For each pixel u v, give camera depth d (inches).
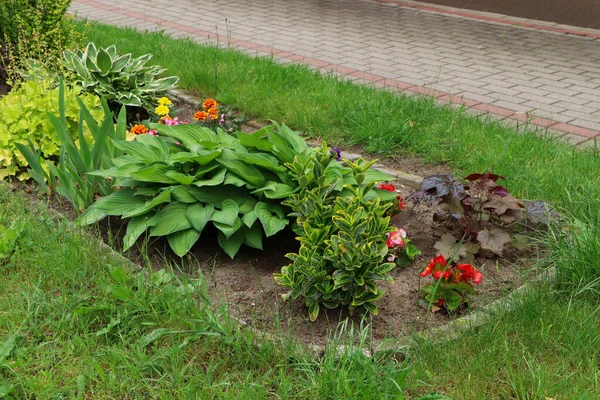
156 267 173.9
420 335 146.8
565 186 200.5
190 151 187.0
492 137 243.0
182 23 431.5
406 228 190.9
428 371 135.2
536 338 144.2
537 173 211.8
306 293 151.3
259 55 361.4
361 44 389.1
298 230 169.3
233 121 243.1
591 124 272.5
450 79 327.6
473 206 172.7
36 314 149.4
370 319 154.6
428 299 155.9
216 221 170.1
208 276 170.6
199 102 279.7
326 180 176.9
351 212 154.5
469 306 155.8
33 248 173.3
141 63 280.7
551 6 432.8
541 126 268.7
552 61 358.6
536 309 150.8
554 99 301.1
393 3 494.9
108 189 195.2
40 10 285.7
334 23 437.4
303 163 173.2
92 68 268.7
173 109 267.7
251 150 188.5
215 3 488.4
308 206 165.0
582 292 159.3
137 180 182.7
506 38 402.9
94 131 200.2
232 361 140.6
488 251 176.7
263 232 187.0
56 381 133.1
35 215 190.4
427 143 236.7
